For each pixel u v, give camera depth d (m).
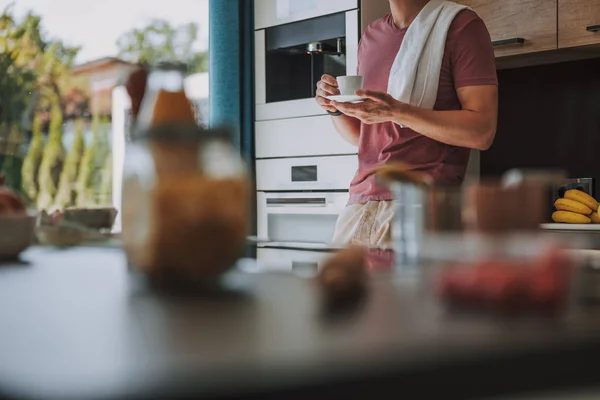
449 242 0.75
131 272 0.92
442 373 0.42
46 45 2.94
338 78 2.09
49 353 0.45
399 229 0.93
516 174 0.83
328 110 2.18
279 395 0.37
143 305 0.66
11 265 1.02
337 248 1.19
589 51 3.16
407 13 2.09
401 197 0.92
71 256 1.14
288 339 0.48
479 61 1.97
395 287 0.74
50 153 2.71
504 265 0.60
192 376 0.38
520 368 0.45
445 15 2.00
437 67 2.00
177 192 0.75
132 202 0.77
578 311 0.58
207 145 0.78
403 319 0.55
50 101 2.85
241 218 0.78
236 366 0.41
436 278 0.69
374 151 2.09
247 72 3.61
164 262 0.76
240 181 0.78
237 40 3.59
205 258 0.76
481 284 0.57
